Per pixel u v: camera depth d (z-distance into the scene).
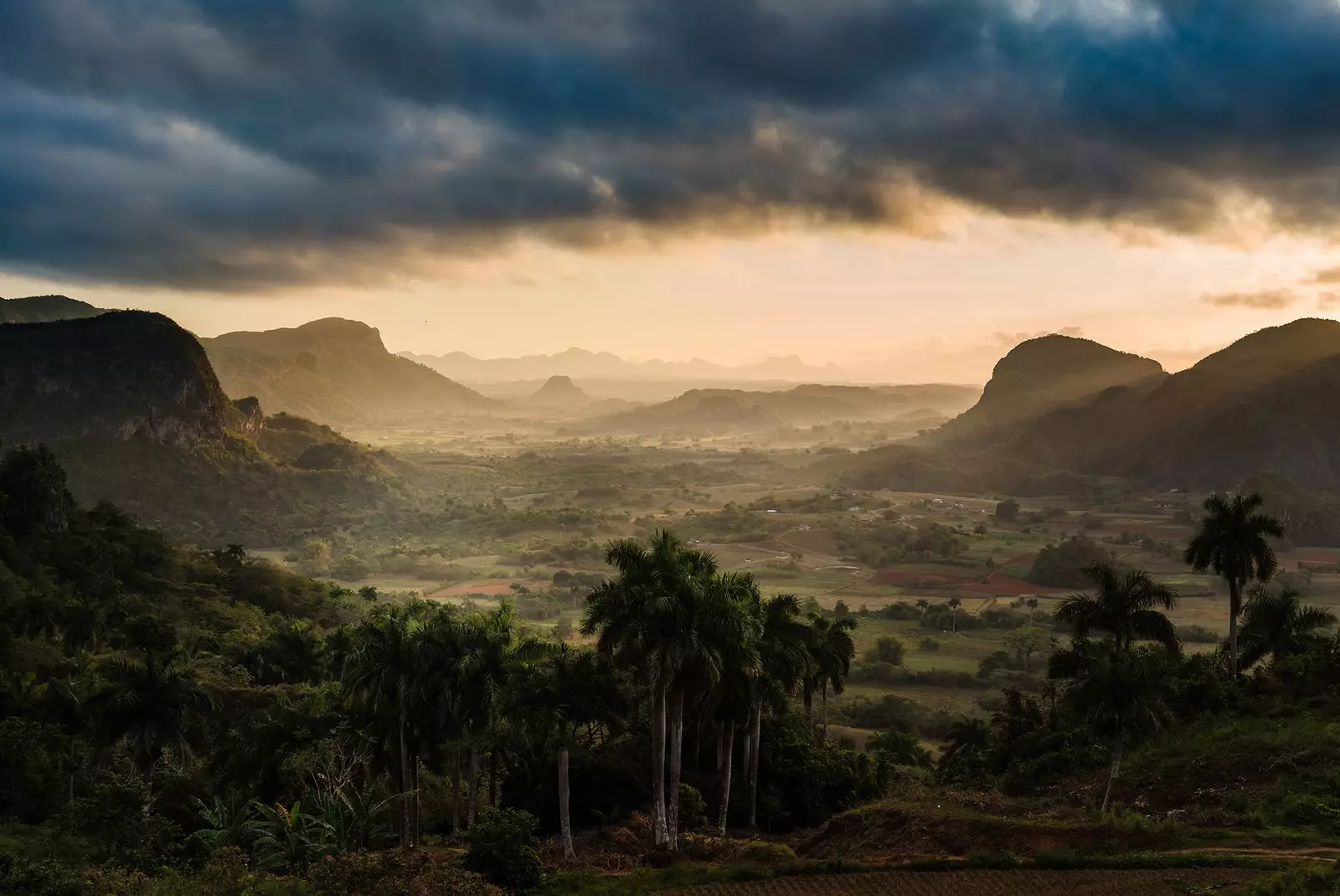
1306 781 45.41
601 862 46.69
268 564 179.38
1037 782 60.16
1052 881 38.28
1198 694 62.22
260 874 41.69
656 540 49.22
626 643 45.03
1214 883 36.28
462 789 64.06
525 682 49.66
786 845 50.16
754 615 52.12
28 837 47.88
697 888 40.94
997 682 150.62
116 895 38.22
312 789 54.12
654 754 46.72
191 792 58.38
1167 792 48.91
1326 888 32.81
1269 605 75.38
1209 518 74.19
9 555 129.50
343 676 52.94
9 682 70.88
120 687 56.31
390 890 38.78
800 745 68.31
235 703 74.44
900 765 95.31
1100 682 48.12
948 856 42.00
